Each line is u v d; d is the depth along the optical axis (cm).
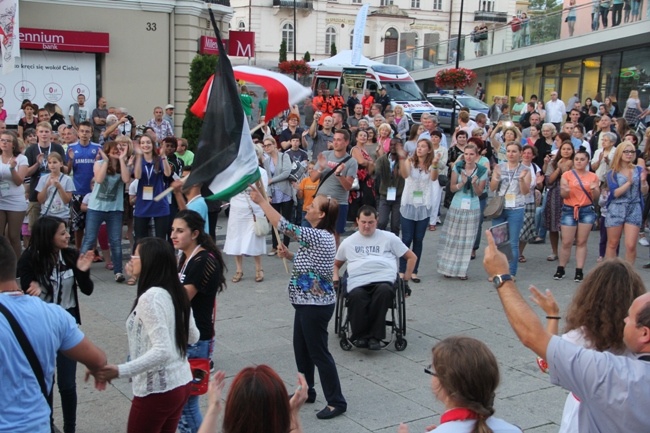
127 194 1076
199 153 554
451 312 852
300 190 1055
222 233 1272
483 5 6406
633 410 269
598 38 2611
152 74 1941
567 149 1049
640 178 962
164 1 1906
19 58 1784
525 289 962
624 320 301
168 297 409
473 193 986
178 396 414
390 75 2845
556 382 285
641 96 2577
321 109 2089
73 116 1748
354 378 646
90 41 1830
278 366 672
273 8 5809
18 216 938
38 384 329
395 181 1025
